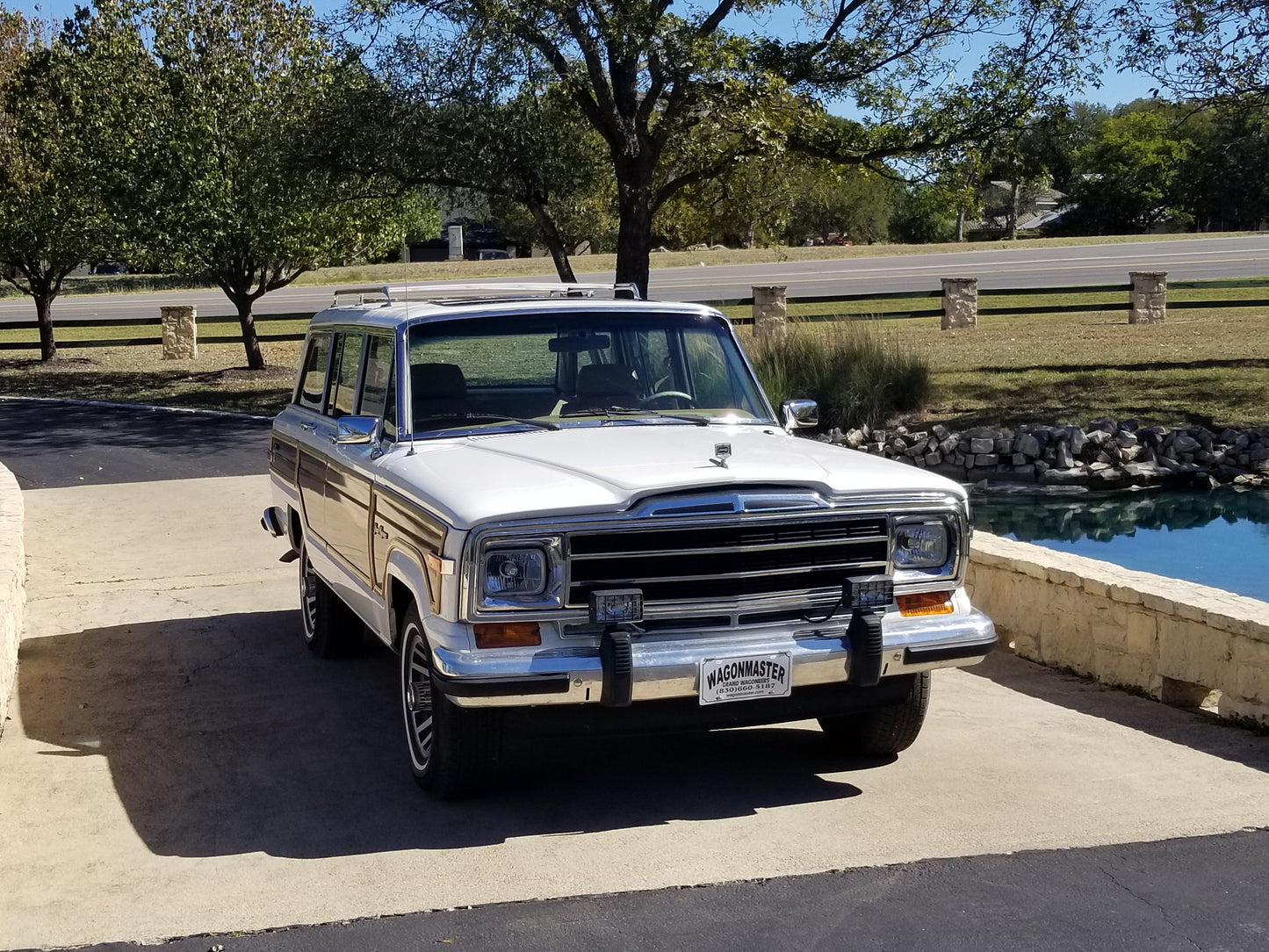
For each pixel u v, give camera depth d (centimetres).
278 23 2278
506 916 410
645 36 1633
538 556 459
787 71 1767
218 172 2223
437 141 1791
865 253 5016
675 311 626
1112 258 4166
